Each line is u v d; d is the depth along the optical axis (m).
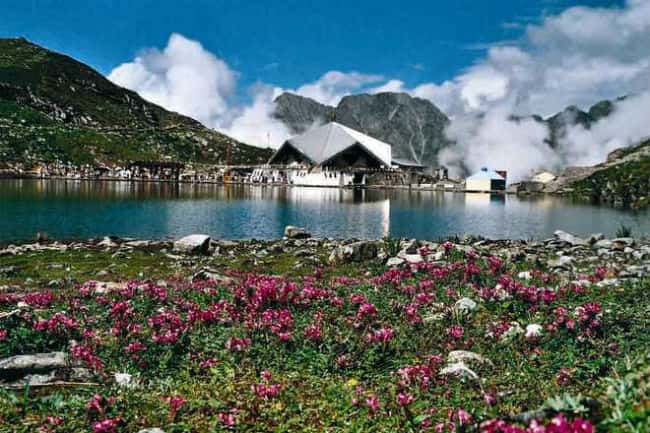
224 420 7.39
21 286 18.59
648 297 14.21
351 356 10.02
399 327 11.84
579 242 31.92
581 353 10.07
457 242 33.09
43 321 10.89
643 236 47.12
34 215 53.03
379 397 8.20
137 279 19.64
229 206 76.44
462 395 8.21
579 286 15.15
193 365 9.76
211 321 12.06
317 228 50.59
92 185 131.38
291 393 8.52
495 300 13.55
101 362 9.79
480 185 190.38
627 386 5.93
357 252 23.12
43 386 8.77
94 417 7.65
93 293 15.91
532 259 22.55
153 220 52.78
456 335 11.18
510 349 10.52
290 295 13.53
